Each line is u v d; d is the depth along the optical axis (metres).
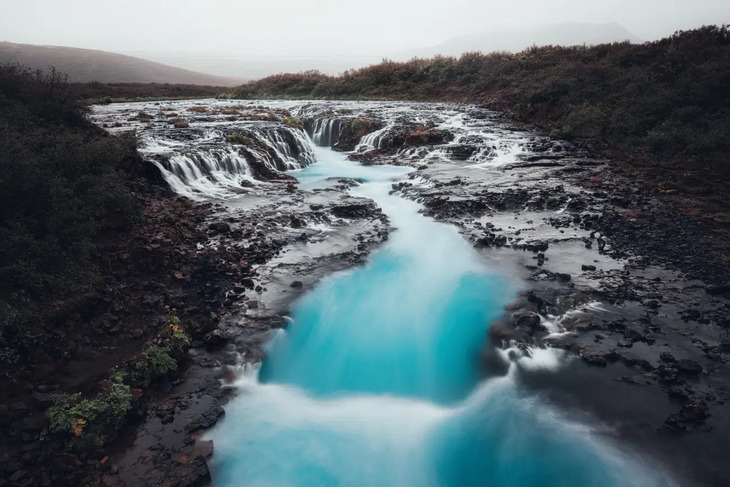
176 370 7.41
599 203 14.30
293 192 16.11
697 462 5.72
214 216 13.24
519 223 13.25
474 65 40.00
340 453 6.48
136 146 14.43
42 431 5.76
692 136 17.47
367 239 12.33
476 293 9.79
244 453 6.32
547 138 22.80
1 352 6.39
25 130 11.12
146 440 6.14
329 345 8.67
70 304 7.64
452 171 18.70
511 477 6.07
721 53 22.23
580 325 8.35
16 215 8.10
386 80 44.25
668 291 9.36
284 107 35.19
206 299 9.20
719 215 12.66
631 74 24.09
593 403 6.77
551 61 34.47
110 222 10.22
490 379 7.63
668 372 7.08
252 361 7.73
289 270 10.54
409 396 7.72
